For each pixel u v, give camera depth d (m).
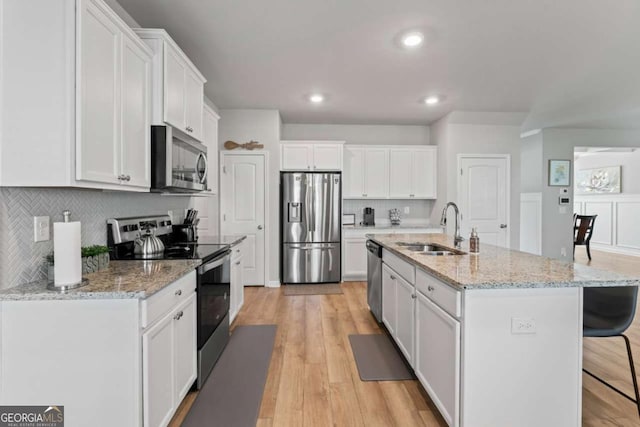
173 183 2.21
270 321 3.40
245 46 2.77
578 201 8.71
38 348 1.37
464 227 4.97
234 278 3.19
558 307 1.58
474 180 4.97
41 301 1.36
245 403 2.02
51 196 1.70
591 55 2.95
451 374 1.64
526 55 2.95
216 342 2.51
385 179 5.26
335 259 4.88
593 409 1.94
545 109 4.66
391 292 2.81
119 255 2.19
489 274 1.70
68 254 1.46
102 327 1.39
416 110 4.71
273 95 4.04
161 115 2.14
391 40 2.67
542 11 2.26
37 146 1.41
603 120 5.29
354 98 4.16
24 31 1.40
